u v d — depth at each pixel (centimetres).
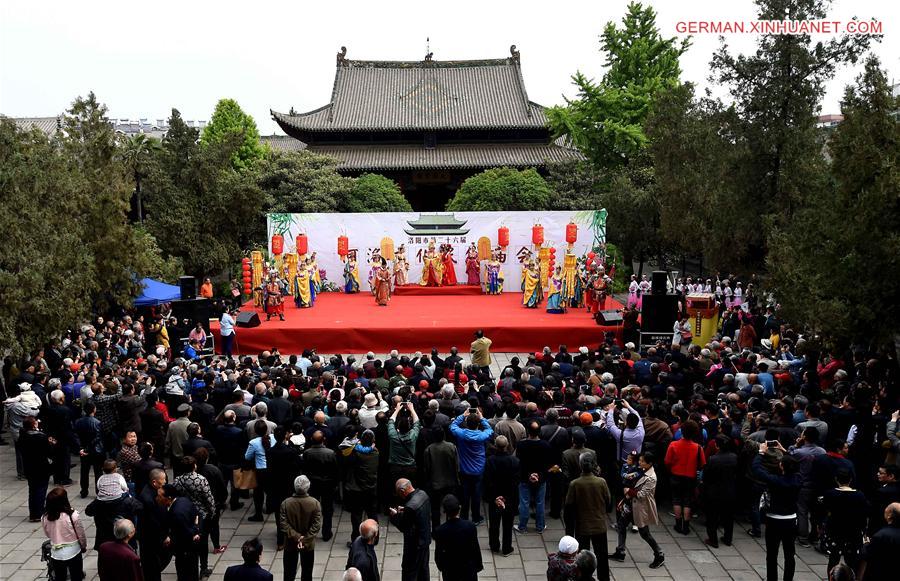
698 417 1361
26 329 1927
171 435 1381
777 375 1770
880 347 1714
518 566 1220
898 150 1645
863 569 970
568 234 3769
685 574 1191
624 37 5341
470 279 3891
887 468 1119
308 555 1106
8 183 1927
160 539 1069
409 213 3878
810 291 1772
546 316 3194
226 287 4222
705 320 2747
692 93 3638
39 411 1634
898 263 1595
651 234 4306
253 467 1355
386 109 5975
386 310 3366
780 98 2703
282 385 1606
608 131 4859
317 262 3906
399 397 1466
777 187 2733
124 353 2119
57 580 1073
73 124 2647
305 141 5950
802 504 1284
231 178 3947
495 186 4622
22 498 1523
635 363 1859
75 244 2162
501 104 6025
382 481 1411
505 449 1230
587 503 1128
